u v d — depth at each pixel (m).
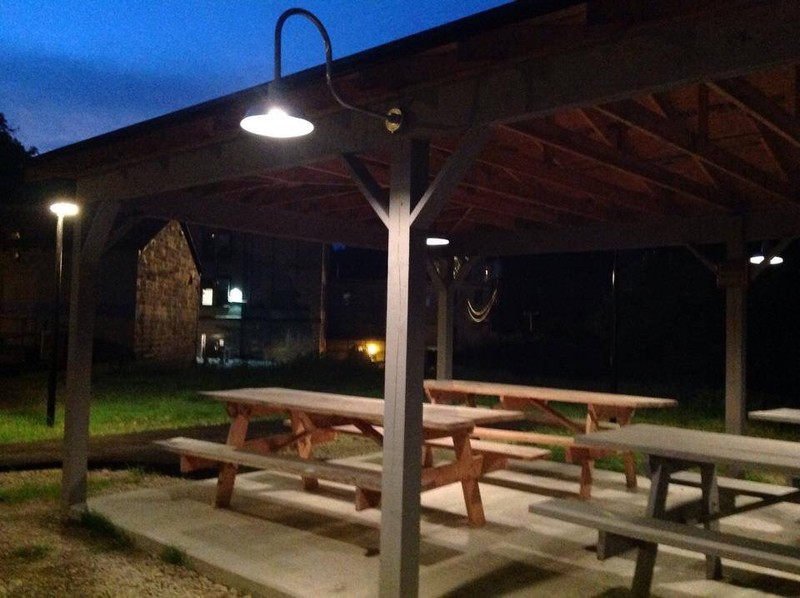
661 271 21.03
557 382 20.11
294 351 30.45
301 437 5.73
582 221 6.98
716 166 4.21
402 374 3.24
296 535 4.49
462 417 4.54
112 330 21.05
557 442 5.93
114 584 3.85
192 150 4.49
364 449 7.95
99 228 5.14
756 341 17.20
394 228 3.33
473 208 6.68
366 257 34.38
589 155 4.20
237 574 3.79
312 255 30.77
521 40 2.67
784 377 16.69
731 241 6.23
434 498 5.41
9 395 12.89
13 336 19.44
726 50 2.43
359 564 3.95
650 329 21.16
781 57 2.32
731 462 3.20
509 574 3.79
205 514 4.96
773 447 3.49
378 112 3.25
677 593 3.56
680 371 20.39
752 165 4.65
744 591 3.59
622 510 5.14
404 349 3.24
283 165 3.93
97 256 5.18
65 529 4.83
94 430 9.16
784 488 4.18
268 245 30.42
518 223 7.50
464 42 2.82
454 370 24.20
